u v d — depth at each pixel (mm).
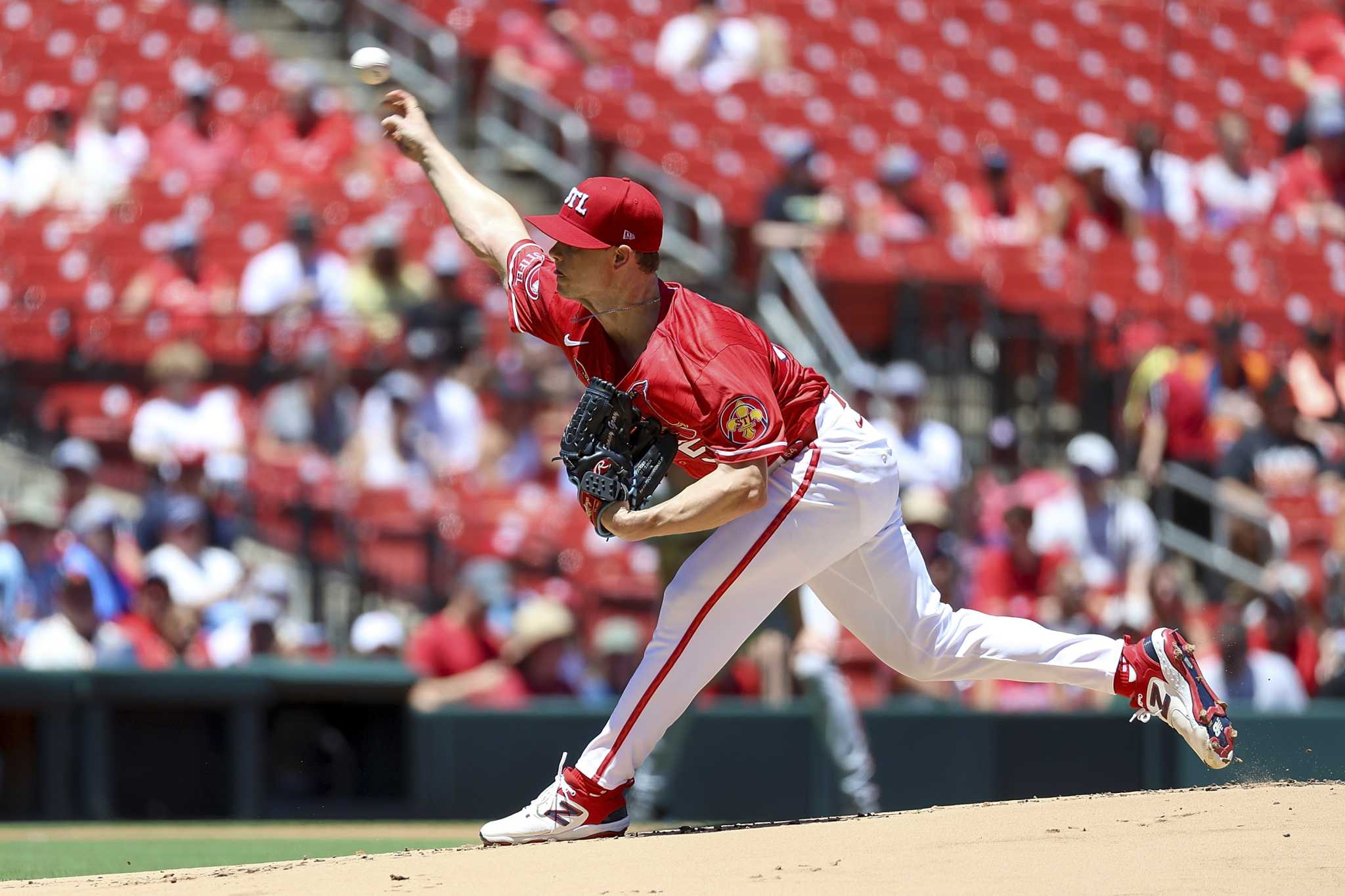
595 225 13703
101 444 34344
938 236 43312
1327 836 12234
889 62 51875
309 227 37750
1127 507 35406
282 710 27641
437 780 27875
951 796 28703
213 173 43344
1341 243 48750
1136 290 42938
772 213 40938
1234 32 57156
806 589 26547
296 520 33219
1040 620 31766
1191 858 11641
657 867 12133
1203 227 48094
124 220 41562
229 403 34625
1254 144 53688
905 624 14852
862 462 14266
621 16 51562
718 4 52156
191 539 30875
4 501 33031
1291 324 42125
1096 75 53812
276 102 45844
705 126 46531
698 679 14477
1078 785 28859
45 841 22578
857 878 11336
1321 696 32594
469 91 47938
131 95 46406
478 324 36625
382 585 33344
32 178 43438
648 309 14109
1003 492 35875
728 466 13516
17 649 29531
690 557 14477
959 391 39094
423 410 34812
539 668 29688
